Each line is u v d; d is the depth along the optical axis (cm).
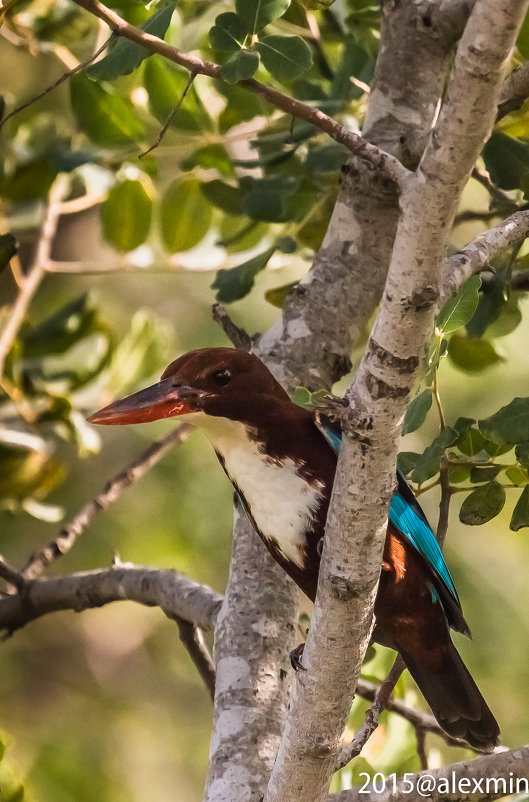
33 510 1028
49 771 1367
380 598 680
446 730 716
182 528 1346
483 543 1328
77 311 1062
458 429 698
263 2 681
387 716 849
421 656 702
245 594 732
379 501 520
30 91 1396
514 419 666
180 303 1485
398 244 475
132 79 957
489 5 427
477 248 572
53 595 873
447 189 458
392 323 484
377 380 493
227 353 676
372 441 505
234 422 668
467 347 943
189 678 1547
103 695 1528
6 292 1462
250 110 917
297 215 899
